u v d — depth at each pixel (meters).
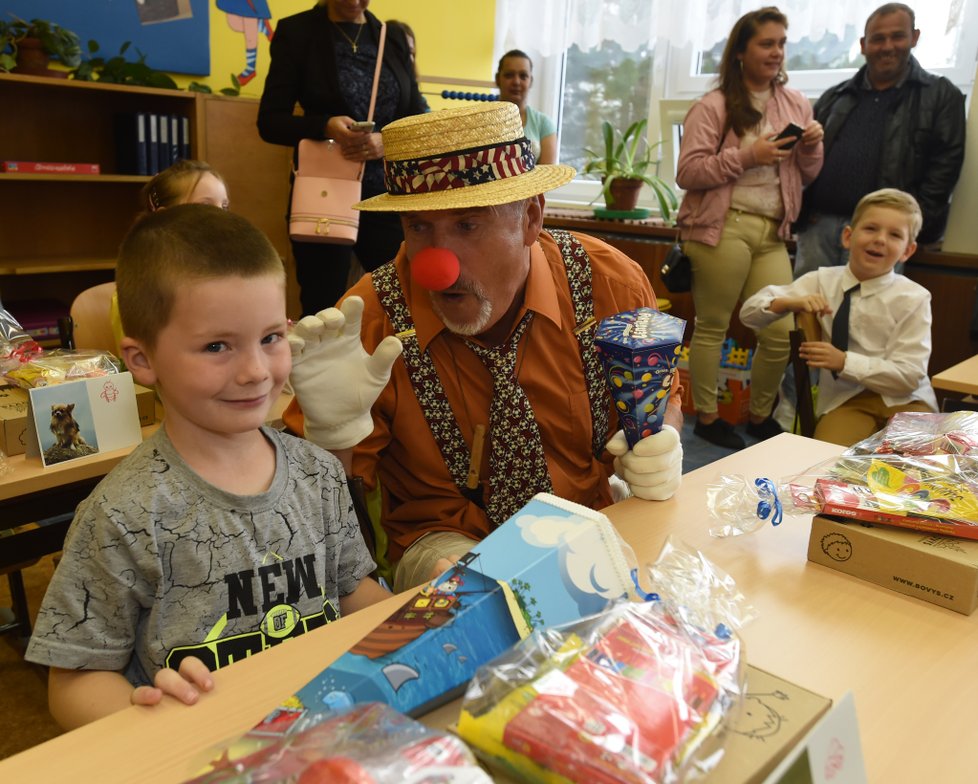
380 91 2.98
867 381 2.33
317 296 3.10
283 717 0.61
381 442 1.41
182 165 2.19
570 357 1.42
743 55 3.22
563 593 0.71
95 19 3.60
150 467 0.94
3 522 1.49
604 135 4.40
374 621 0.87
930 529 0.97
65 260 3.67
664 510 1.18
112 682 0.90
